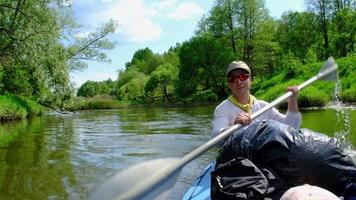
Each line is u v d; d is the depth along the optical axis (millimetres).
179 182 5684
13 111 18328
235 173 2748
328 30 49062
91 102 38438
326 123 11484
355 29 43656
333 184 2727
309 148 2756
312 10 49281
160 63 82438
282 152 2785
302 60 39312
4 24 19969
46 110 26203
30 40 19594
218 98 39906
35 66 20031
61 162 7477
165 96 52750
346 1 48344
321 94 18531
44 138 11078
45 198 5285
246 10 43844
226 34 45031
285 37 53750
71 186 5812
